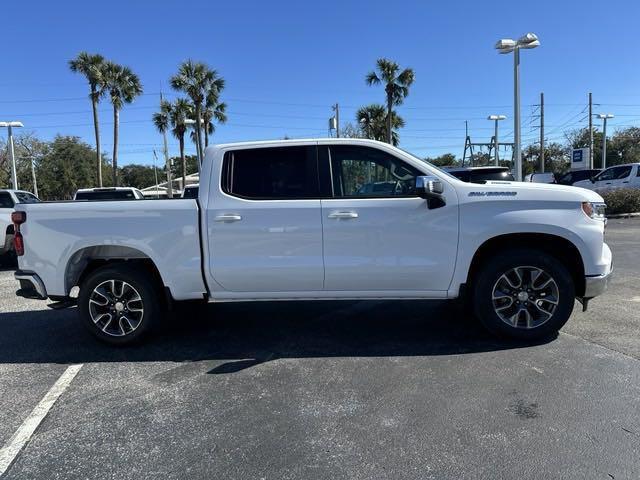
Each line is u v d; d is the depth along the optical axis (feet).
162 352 16.40
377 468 9.53
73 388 13.71
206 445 10.55
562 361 14.38
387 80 113.09
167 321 19.86
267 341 17.21
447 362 14.64
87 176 221.05
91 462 10.07
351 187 15.83
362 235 15.52
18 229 16.63
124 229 16.05
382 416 11.53
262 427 11.23
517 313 15.75
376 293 15.94
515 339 16.03
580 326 17.46
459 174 38.01
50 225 16.33
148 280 16.57
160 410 12.23
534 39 51.52
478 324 18.19
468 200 15.35
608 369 13.73
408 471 9.41
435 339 16.75
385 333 17.61
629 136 209.97
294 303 22.16
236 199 15.81
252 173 16.02
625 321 17.93
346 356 15.49
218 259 15.87
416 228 15.46
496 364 14.34
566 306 15.52
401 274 15.61
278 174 15.97
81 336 18.42
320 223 15.53
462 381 13.28
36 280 16.52
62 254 16.33
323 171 15.87
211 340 17.48
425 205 15.42
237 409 12.16
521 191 15.40
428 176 15.02
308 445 10.43
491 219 15.28
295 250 15.69
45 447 10.68
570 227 15.20
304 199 15.72
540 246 16.16
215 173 16.01
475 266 16.21
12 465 10.03
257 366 14.94
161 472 9.64
